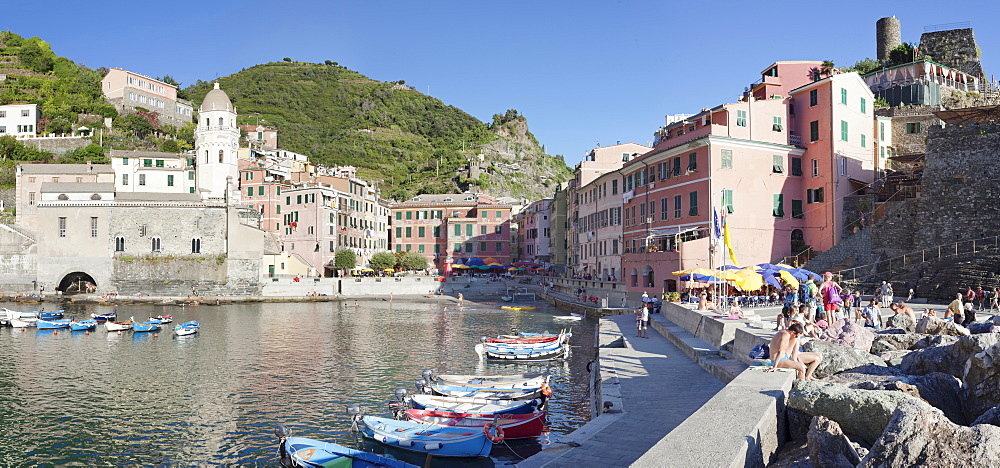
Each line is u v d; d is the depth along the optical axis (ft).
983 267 147.84
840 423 40.98
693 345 109.19
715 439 33.60
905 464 30.76
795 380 45.01
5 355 154.40
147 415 98.53
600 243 281.74
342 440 85.15
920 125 236.43
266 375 128.36
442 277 364.58
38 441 86.69
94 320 205.26
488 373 128.06
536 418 83.76
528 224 453.17
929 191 180.55
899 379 49.52
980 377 46.75
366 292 346.13
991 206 168.86
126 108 531.09
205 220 322.96
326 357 150.00
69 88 544.21
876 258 185.37
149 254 319.88
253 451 82.02
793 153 210.79
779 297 175.22
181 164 414.62
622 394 77.00
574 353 154.30
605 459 51.96
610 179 269.64
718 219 160.86
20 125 479.00
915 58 285.64
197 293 318.04
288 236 396.57
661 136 257.75
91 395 111.65
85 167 386.11
